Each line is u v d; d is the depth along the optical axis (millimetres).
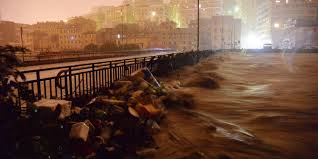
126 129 6141
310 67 27922
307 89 13711
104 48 86688
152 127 6727
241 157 5414
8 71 4148
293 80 17562
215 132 6945
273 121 7902
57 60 36938
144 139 6105
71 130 5199
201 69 23859
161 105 9016
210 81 14953
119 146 5598
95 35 137250
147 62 17062
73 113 6094
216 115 8609
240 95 12031
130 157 5406
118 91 9664
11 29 143125
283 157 5426
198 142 6230
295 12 113562
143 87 10258
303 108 9469
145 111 7344
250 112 8992
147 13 197625
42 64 33812
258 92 12875
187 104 9758
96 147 5285
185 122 7754
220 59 39594
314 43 90000
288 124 7598
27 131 4324
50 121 4867
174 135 6656
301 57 48438
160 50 96312
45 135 4559
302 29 92312
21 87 4520
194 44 134250
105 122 6211
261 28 152500
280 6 115375
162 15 192125
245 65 30609
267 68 26844
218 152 5664
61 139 4816
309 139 6398
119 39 126000
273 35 115875
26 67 29562
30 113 4688
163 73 17578
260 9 158750
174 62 20969
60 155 4523
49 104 5387
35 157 3980
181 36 135375
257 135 6715
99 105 7379
